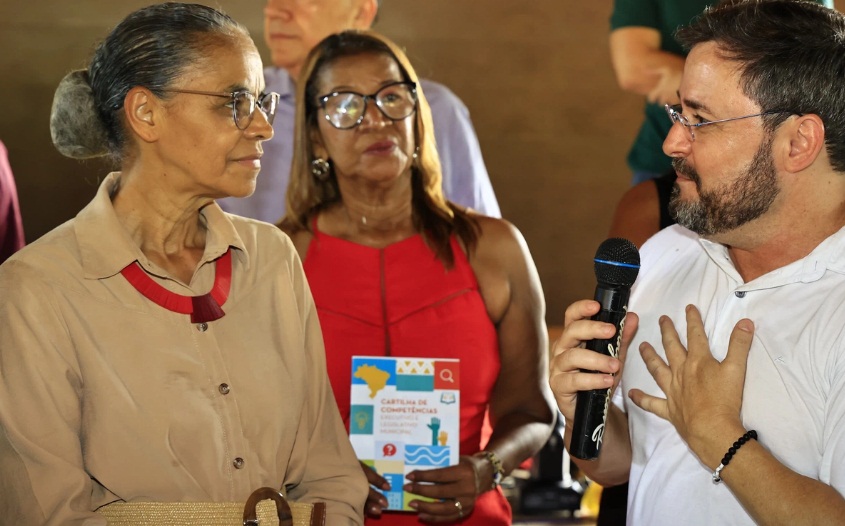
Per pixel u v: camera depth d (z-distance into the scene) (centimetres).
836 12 202
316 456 225
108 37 203
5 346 190
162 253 210
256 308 215
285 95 461
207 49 200
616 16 527
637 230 291
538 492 447
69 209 547
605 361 204
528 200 577
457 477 273
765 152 197
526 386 310
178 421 198
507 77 564
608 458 238
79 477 189
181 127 200
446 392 276
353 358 277
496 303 302
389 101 293
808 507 182
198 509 198
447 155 465
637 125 542
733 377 199
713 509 205
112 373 196
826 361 194
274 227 229
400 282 296
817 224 201
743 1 208
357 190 298
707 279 221
